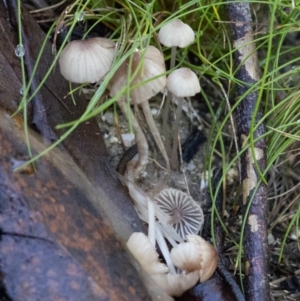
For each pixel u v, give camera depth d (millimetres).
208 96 446
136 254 340
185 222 389
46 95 362
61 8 441
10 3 371
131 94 352
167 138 412
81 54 349
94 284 321
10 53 362
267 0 420
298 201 419
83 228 329
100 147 374
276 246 409
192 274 345
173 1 421
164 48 422
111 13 410
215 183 417
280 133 393
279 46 405
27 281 314
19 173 324
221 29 429
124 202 363
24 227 318
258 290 362
